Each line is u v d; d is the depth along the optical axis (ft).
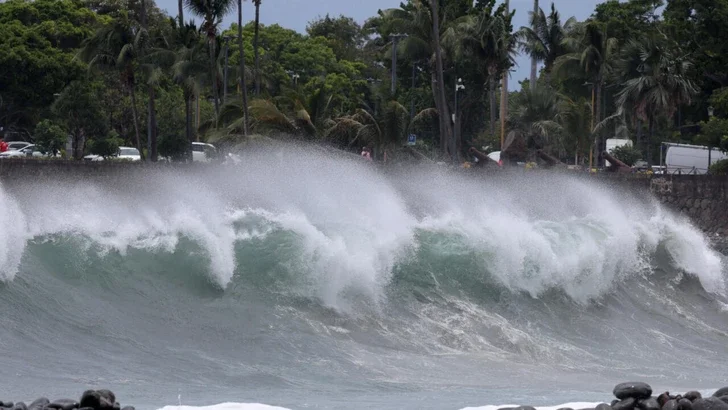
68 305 259.19
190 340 250.16
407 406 188.03
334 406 187.42
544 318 296.10
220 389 207.62
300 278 278.46
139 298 269.44
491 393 207.62
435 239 305.32
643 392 166.81
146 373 220.64
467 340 271.90
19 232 274.98
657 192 605.31
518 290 303.07
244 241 285.84
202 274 278.46
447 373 236.22
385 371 233.96
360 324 270.67
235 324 260.42
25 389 199.62
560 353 272.10
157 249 284.41
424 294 289.74
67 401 158.61
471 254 303.07
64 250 278.46
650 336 297.74
